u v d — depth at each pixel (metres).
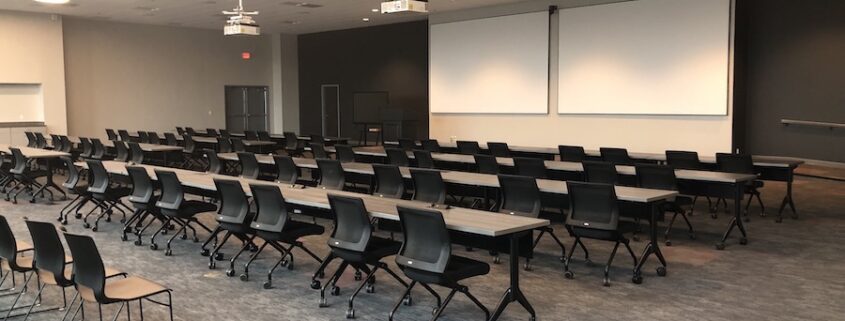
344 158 9.37
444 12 15.27
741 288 5.02
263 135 13.30
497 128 14.55
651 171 6.63
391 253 4.51
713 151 11.46
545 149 10.65
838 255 6.05
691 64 11.54
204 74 18.95
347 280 5.35
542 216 5.82
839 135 12.09
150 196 6.57
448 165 9.12
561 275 5.45
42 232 3.99
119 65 17.23
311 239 6.94
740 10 11.44
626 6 12.27
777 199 9.30
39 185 9.88
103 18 16.50
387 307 4.65
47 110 15.77
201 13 15.40
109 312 4.56
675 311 4.49
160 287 3.85
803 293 4.88
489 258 6.03
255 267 5.79
